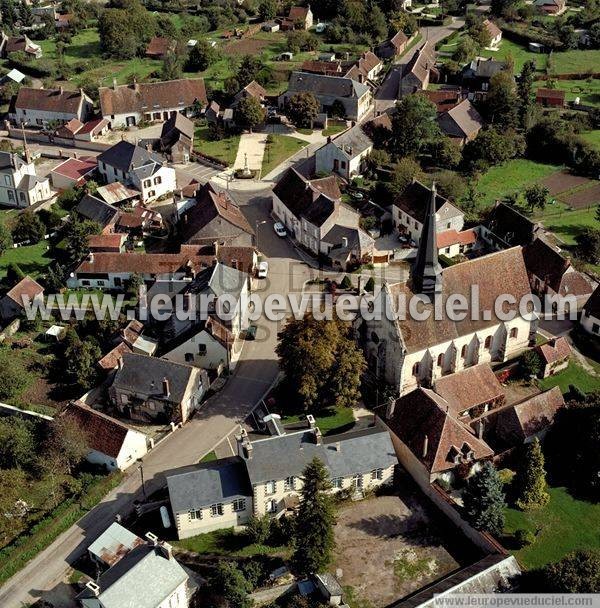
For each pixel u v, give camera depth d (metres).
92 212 172.62
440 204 163.12
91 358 125.44
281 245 166.25
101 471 110.94
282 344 119.88
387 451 105.62
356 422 117.50
